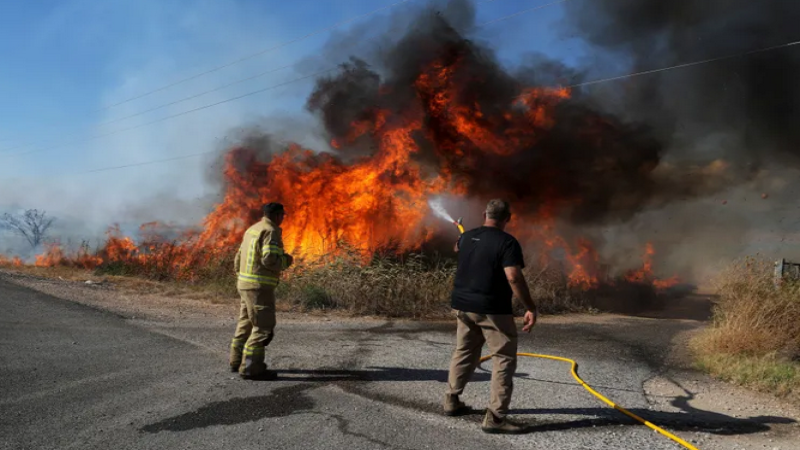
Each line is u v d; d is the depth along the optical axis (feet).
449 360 20.86
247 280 17.35
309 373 18.33
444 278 37.01
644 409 15.42
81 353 19.97
